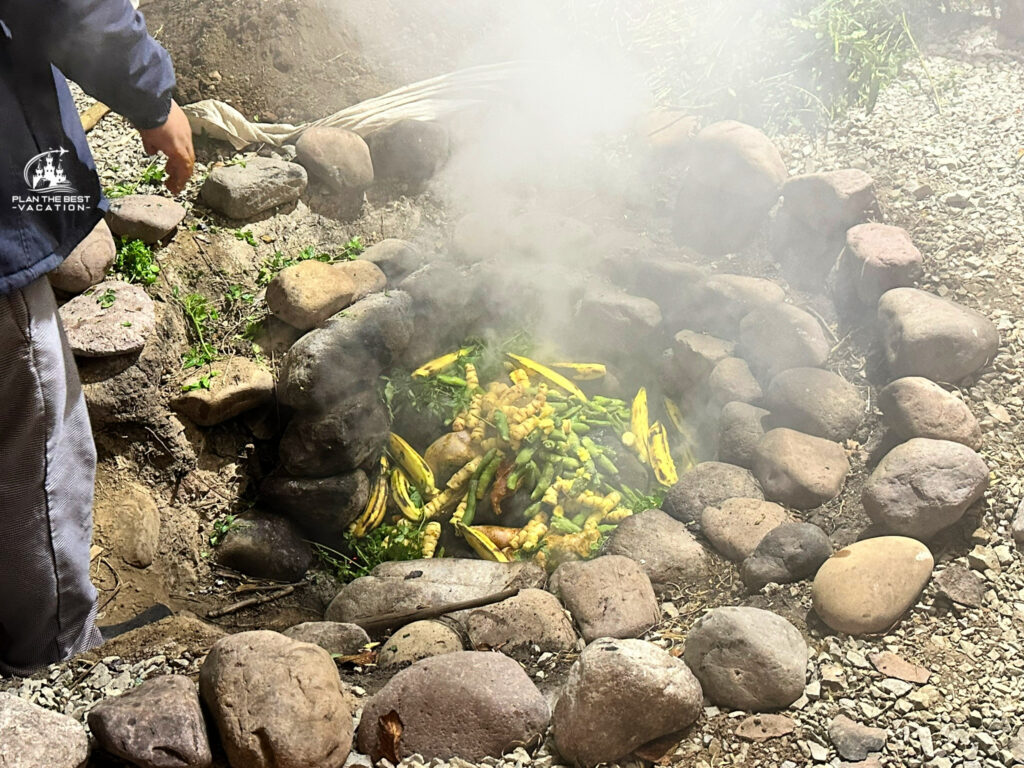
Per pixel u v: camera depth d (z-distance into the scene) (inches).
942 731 103.7
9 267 89.4
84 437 102.6
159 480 150.3
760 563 125.1
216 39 189.6
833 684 109.4
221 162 177.2
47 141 91.5
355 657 119.2
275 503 156.3
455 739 100.5
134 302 149.2
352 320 157.9
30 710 94.7
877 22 200.7
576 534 157.8
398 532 160.4
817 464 139.9
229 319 161.9
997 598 120.2
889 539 122.4
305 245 174.2
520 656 117.6
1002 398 143.5
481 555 159.0
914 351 143.7
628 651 102.4
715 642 108.8
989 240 165.8
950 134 186.7
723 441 151.4
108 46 90.4
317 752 94.5
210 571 148.8
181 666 111.0
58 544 102.0
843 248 165.3
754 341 159.0
